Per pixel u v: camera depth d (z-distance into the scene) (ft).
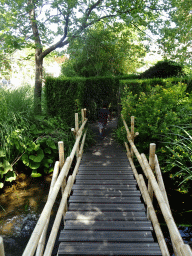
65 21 28.30
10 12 22.56
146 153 22.38
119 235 10.50
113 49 43.98
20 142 21.24
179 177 18.57
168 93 23.27
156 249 9.52
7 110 22.08
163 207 7.68
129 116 25.66
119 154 23.61
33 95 26.89
